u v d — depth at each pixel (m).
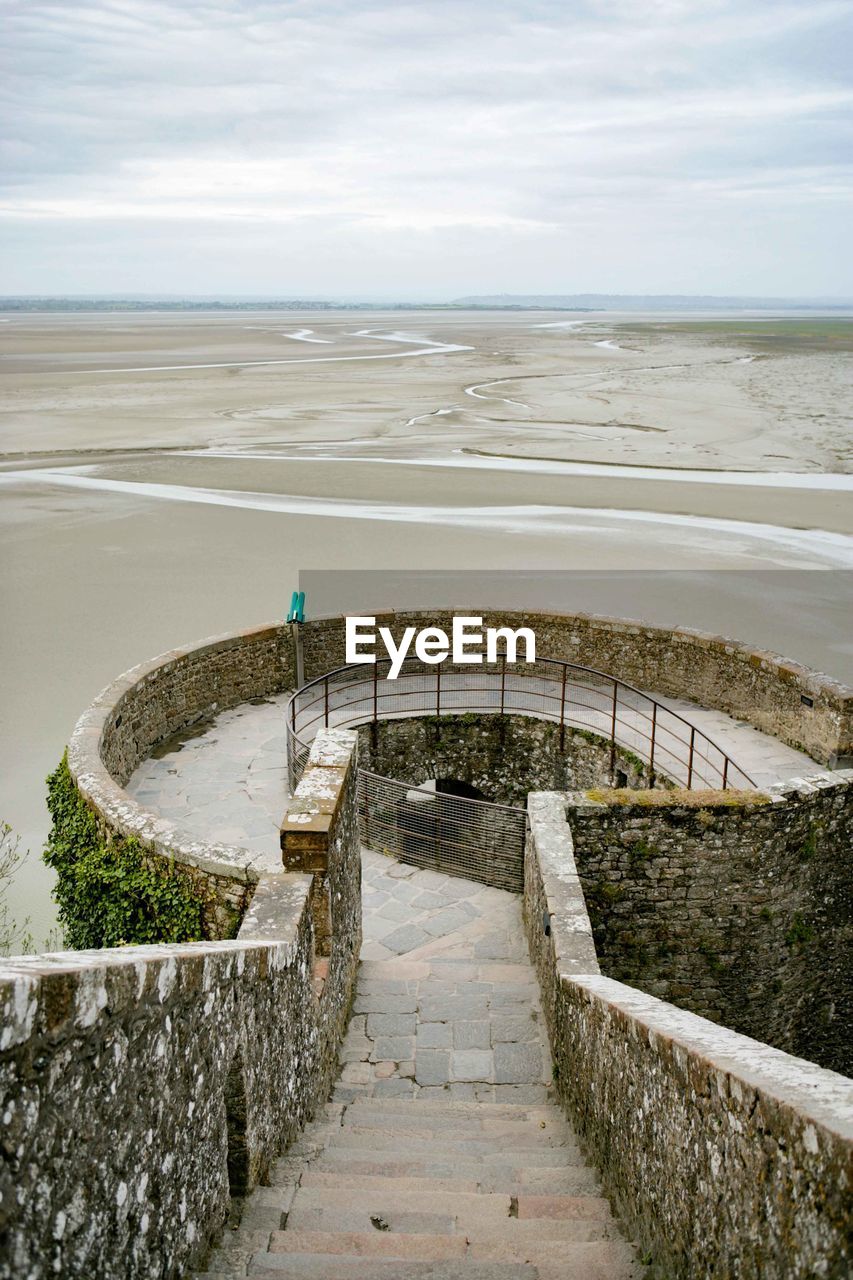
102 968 2.85
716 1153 3.53
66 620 22.69
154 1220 3.33
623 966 10.04
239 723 14.31
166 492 35.62
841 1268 2.53
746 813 9.63
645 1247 4.39
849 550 28.67
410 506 33.81
